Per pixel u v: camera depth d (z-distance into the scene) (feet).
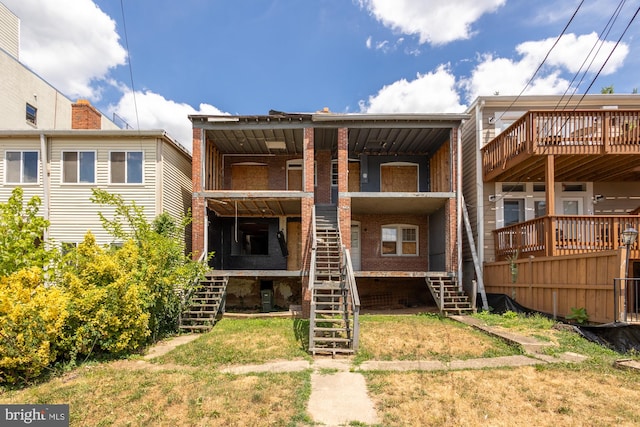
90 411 16.60
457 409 16.29
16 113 62.08
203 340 30.78
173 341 31.81
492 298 43.68
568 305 32.86
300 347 27.84
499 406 16.60
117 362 25.05
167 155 47.03
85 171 45.32
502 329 31.58
